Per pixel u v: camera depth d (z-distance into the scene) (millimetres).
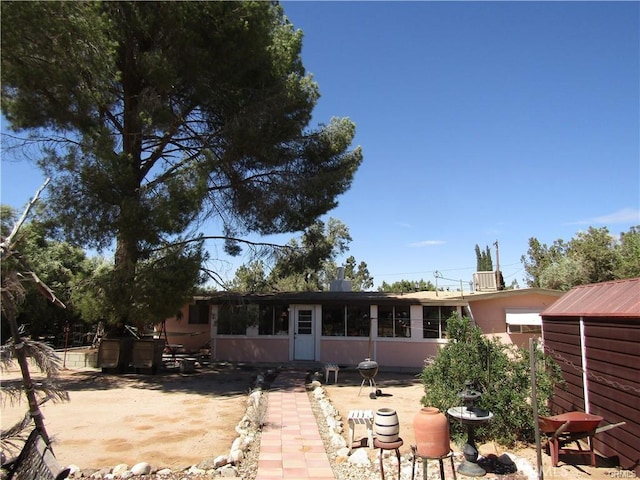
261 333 18609
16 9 9867
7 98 12422
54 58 11258
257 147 14688
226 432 7801
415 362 17578
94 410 9484
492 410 6902
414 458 5320
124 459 6270
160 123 13352
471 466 5793
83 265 24328
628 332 5922
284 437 7445
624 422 5980
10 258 3326
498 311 18172
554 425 6141
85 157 12000
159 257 13453
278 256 17203
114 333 15672
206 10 12820
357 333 18188
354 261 50312
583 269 27141
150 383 13250
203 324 22078
